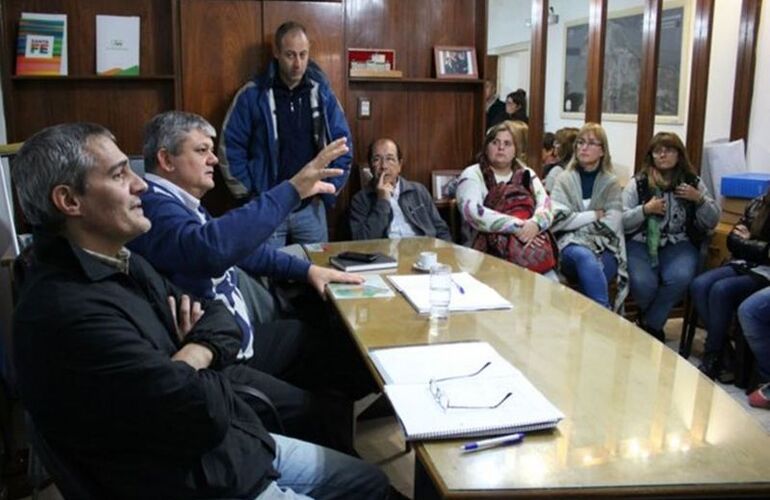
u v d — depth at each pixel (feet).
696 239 12.37
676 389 4.69
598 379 4.84
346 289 7.30
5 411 7.53
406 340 5.62
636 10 16.85
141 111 12.09
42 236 4.30
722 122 14.56
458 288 7.16
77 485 4.00
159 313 4.94
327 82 11.87
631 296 13.10
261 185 11.58
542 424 4.07
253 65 11.94
